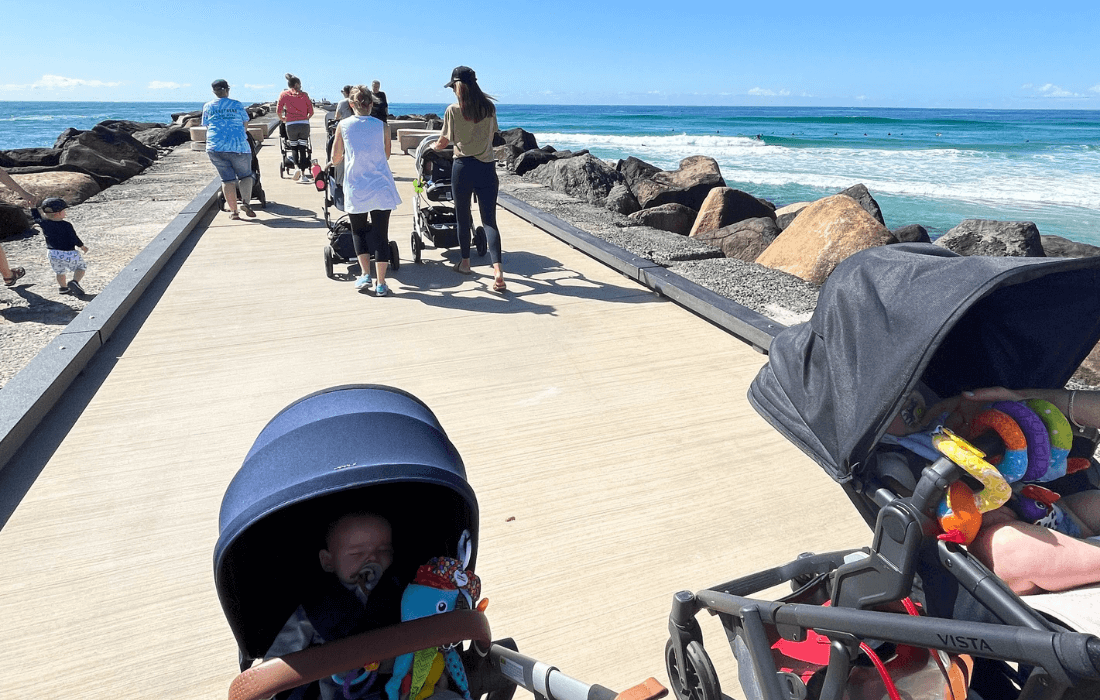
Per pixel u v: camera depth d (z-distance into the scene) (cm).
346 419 171
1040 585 170
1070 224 2036
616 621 287
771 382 251
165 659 266
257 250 852
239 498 158
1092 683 139
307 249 861
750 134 6812
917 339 183
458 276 758
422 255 853
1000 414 194
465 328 602
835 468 211
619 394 484
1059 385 221
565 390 489
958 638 155
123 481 376
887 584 180
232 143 984
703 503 365
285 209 1121
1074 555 170
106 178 1388
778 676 206
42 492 366
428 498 198
